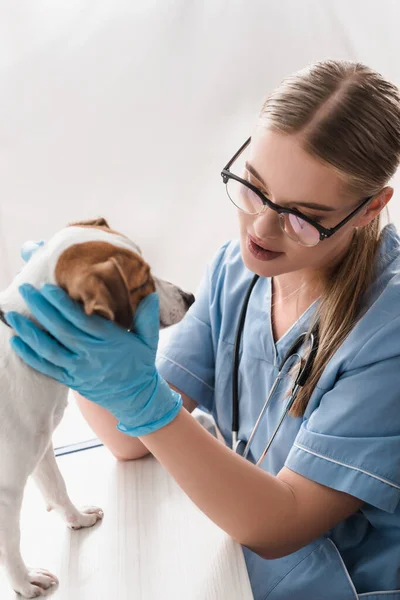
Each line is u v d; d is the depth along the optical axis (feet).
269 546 2.90
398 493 2.94
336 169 2.72
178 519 2.99
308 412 3.23
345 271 3.22
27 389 2.62
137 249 2.69
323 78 2.86
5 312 2.62
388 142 2.85
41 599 2.61
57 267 2.51
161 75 5.48
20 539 2.82
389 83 2.99
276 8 5.49
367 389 3.01
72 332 2.56
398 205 5.78
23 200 5.57
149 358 2.76
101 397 2.78
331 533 3.30
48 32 5.17
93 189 5.67
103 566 2.75
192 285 6.09
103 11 5.21
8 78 5.23
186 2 5.32
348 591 3.03
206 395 3.90
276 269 3.11
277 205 2.86
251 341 3.57
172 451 2.83
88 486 3.25
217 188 5.86
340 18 5.58
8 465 2.62
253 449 3.56
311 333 3.28
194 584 2.63
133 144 5.62
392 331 3.05
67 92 5.36
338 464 2.95
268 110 2.88
